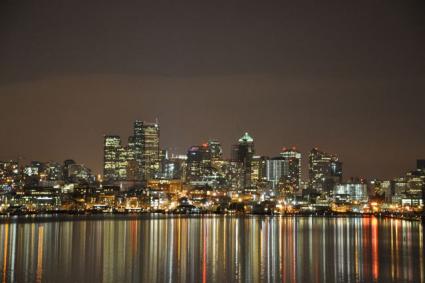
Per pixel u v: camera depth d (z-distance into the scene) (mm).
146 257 195875
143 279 152125
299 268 171500
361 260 190000
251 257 197250
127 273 161000
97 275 156875
